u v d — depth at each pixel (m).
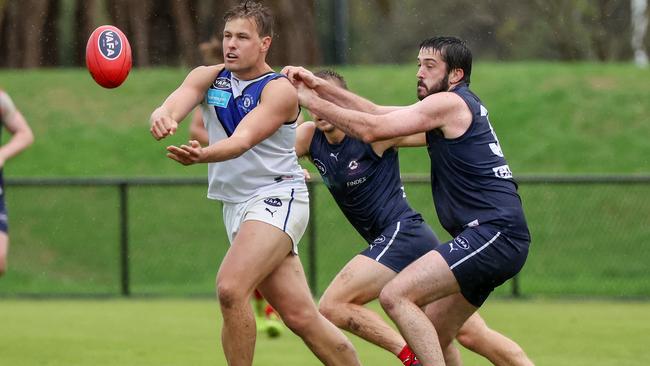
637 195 60.59
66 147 70.00
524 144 69.44
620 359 31.27
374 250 25.28
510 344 24.11
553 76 77.25
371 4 133.75
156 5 88.19
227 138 21.11
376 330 24.55
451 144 21.94
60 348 32.94
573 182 47.81
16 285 55.56
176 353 32.00
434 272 21.50
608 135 70.06
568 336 36.22
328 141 26.16
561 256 56.41
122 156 69.19
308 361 30.61
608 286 53.62
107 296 49.62
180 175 66.94
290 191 22.09
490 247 21.59
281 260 21.77
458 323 22.61
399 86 75.88
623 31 114.19
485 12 128.88
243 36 21.52
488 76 77.69
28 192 61.56
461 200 22.08
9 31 89.56
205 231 59.16
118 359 30.84
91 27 93.19
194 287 54.16
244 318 21.30
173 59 88.25
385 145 26.03
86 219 60.38
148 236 58.94
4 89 77.19
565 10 114.75
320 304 25.05
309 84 22.38
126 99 76.25
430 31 133.38
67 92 77.12
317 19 93.31
